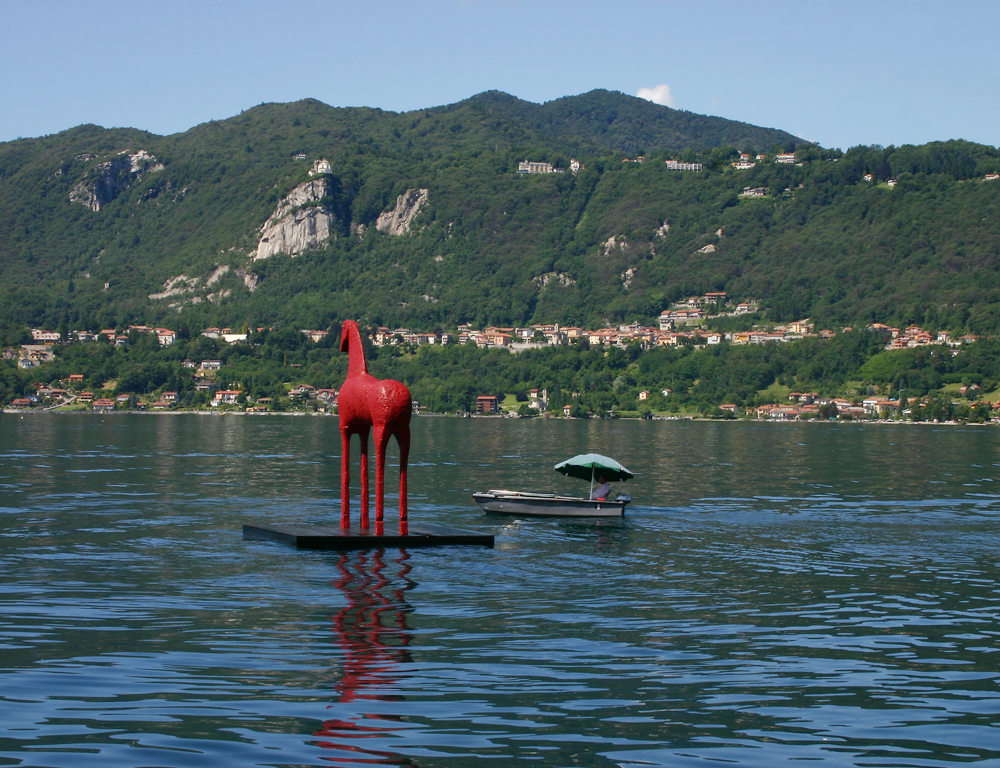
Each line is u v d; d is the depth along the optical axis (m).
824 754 17.70
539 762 17.09
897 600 30.80
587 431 190.75
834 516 53.91
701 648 24.64
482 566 36.09
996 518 53.22
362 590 31.17
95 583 31.86
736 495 65.81
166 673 21.66
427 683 21.31
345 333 44.03
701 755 17.56
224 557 37.03
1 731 18.02
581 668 22.69
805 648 24.83
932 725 19.25
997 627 27.28
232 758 16.94
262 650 23.69
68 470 79.38
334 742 17.75
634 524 50.12
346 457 42.78
